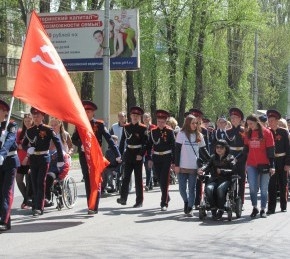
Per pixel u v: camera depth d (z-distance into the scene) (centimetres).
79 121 1047
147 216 1196
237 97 4669
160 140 1268
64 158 1259
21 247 876
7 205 998
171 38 3734
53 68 1025
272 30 5319
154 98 3853
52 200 1306
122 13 2691
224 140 1242
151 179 1730
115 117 4894
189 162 1191
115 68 2694
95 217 1175
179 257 812
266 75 5609
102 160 1121
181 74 3828
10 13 3216
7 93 3975
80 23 2666
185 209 1204
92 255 823
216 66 4300
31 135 1177
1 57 3906
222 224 1103
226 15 3884
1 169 987
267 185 1200
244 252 848
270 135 1184
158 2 3628
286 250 866
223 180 1155
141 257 812
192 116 1205
